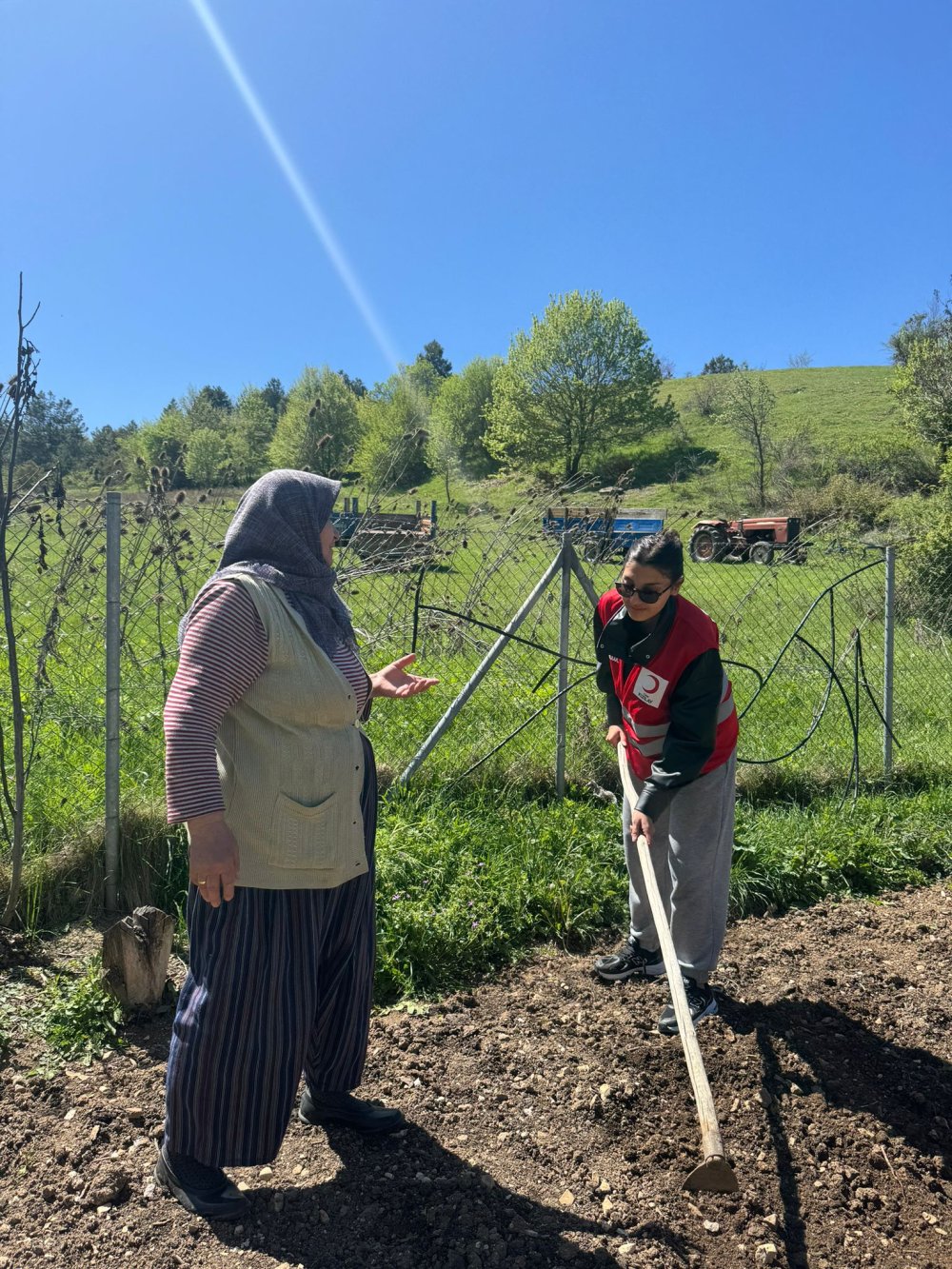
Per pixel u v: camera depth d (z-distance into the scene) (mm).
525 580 5773
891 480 30984
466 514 5891
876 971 3832
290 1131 2627
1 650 4961
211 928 2133
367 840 2420
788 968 3832
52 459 4434
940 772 6176
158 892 3914
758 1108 2850
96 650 5141
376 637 5676
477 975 3643
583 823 4820
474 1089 2893
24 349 3174
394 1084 2891
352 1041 2490
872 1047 3262
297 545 2152
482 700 5828
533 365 54938
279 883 2113
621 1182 2525
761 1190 2521
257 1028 2123
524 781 5223
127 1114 2627
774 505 35812
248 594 2051
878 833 5176
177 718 1961
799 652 7844
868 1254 2340
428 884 4023
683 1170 2588
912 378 26641
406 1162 2529
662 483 50531
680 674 3037
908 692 7664
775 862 4641
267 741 2096
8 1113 2623
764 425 42750
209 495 4719
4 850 3799
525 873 4207
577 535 5664
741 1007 3436
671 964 2590
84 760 4598
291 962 2160
